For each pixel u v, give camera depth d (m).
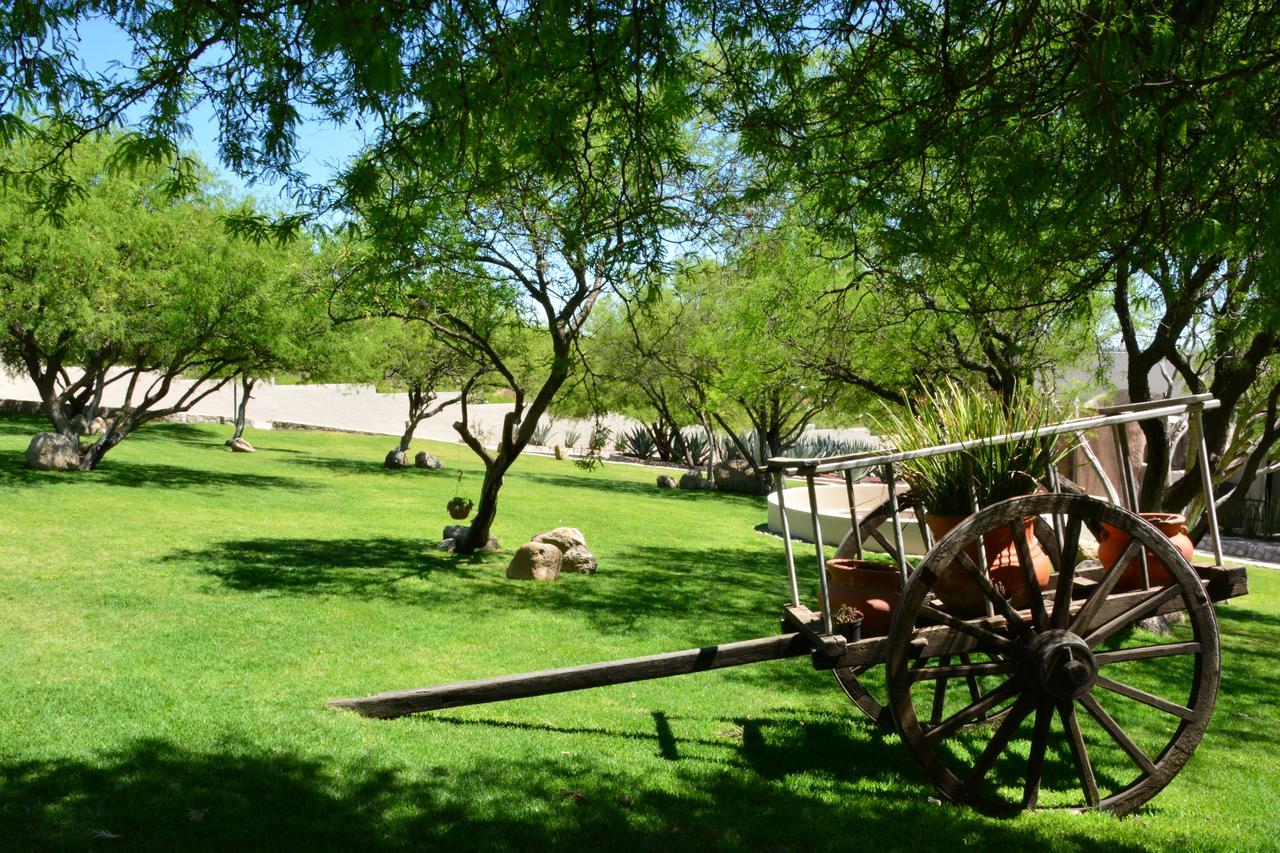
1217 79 4.60
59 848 3.58
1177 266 7.02
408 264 10.80
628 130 5.79
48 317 17.41
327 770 4.70
